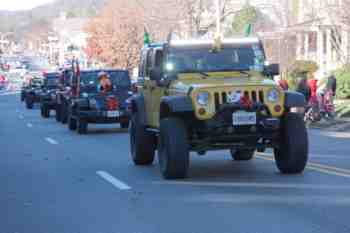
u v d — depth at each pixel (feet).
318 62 240.94
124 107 141.69
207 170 80.18
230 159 90.43
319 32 239.71
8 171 84.99
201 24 240.32
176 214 56.08
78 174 80.69
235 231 49.88
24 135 142.31
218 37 78.89
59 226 53.31
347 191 64.39
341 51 198.39
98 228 52.19
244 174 76.28
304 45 241.35
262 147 72.84
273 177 73.36
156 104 80.18
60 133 146.30
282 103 70.69
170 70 77.41
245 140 72.18
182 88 72.54
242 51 78.79
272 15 277.44
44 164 91.45
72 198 64.85
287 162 73.56
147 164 87.45
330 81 158.10
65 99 173.37
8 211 59.52
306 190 65.05
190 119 72.02
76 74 148.05
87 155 101.14
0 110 254.06
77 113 142.92
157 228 51.39
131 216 55.88
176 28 230.89
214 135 70.85
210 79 75.66
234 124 69.67
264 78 76.02
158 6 233.96
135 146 85.97
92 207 60.18
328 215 54.34
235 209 57.41
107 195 65.72
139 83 86.79
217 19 188.34
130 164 88.79
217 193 64.80
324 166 81.46
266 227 50.83
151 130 82.33
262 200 60.80
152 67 80.64
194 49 78.38
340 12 175.42
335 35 195.00
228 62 78.23
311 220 52.75
